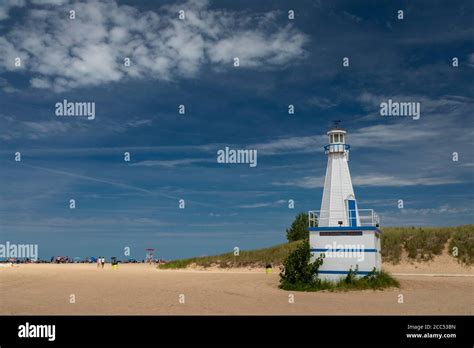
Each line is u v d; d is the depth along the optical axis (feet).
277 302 96.43
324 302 96.89
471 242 187.52
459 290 116.98
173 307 89.56
